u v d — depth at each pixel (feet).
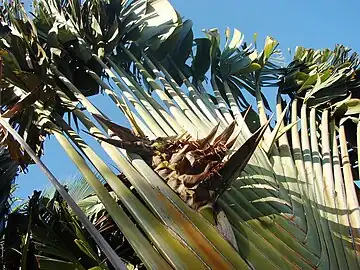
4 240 7.04
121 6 7.89
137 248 3.64
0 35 6.45
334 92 7.64
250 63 8.12
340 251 4.65
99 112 5.74
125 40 7.88
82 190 8.45
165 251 3.64
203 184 4.15
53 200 7.22
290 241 4.44
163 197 4.02
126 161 4.47
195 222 3.86
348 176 5.96
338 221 5.14
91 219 7.36
